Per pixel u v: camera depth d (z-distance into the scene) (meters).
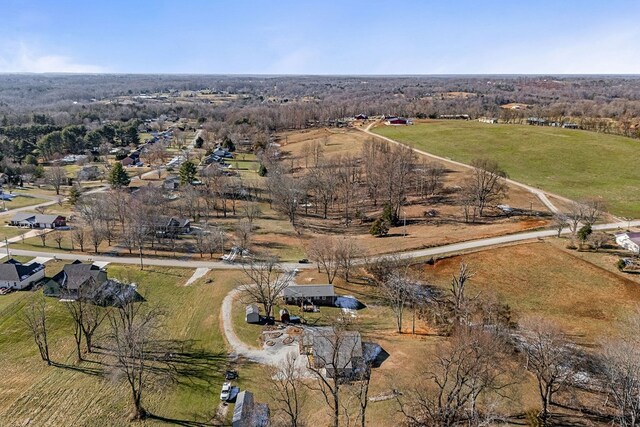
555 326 53.19
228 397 47.75
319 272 78.00
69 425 44.25
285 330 60.72
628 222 90.25
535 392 44.47
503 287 68.00
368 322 62.56
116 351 51.50
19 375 51.84
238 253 87.69
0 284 72.88
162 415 45.78
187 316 64.88
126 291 65.19
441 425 38.25
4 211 116.50
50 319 64.06
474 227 92.31
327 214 116.44
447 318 59.50
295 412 41.81
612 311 60.72
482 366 43.06
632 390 39.69
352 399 45.94
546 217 94.44
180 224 100.62
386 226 94.31
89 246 92.31
